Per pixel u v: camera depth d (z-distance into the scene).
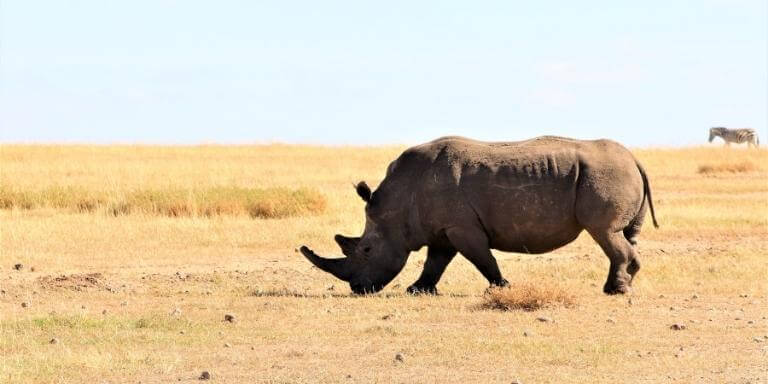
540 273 50.75
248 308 41.38
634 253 45.00
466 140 46.06
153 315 39.47
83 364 31.48
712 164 115.12
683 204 80.44
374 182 102.56
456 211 44.62
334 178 106.25
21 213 73.38
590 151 45.00
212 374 30.50
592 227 44.38
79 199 77.62
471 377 29.86
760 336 35.31
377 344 34.31
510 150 45.16
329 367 31.23
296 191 78.62
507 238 45.06
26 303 42.09
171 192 78.06
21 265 51.88
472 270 52.31
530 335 35.50
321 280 49.97
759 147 148.38
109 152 136.12
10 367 30.94
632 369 30.67
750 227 66.94
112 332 36.31
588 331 36.19
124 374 30.58
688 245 60.50
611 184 44.28
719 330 36.34
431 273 46.44
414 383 29.28
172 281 48.41
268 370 30.98
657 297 43.66
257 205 74.62
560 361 31.59
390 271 46.34
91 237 61.97
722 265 51.59
